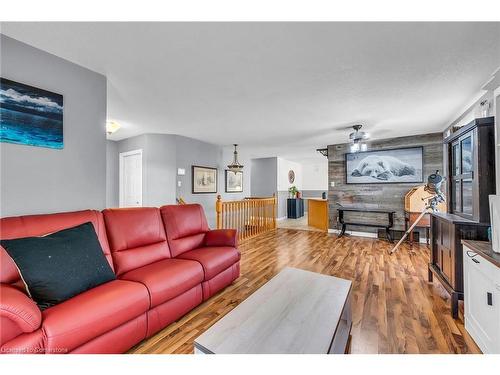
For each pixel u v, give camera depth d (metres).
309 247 4.45
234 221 5.07
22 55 1.76
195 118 3.63
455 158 2.69
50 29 1.61
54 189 1.94
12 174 1.72
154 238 2.36
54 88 1.93
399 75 2.24
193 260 2.28
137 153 4.88
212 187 5.84
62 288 1.41
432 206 3.72
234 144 5.86
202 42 1.75
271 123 3.91
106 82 2.30
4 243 1.36
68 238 1.61
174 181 4.83
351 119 3.67
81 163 2.12
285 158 8.77
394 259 3.67
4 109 1.68
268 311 1.45
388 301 2.30
